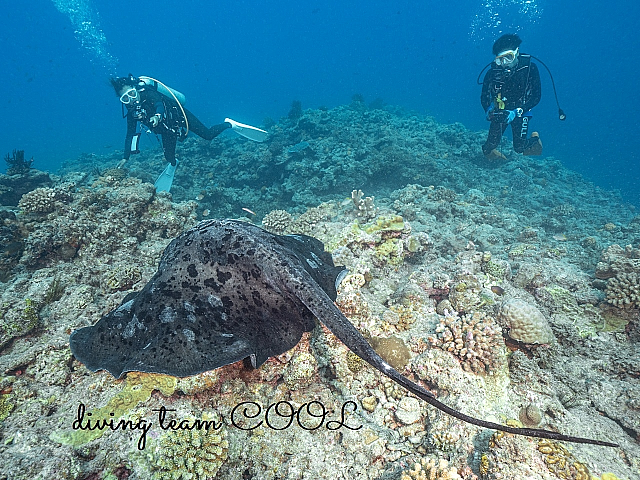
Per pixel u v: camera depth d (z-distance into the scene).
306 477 3.28
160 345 2.97
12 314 4.11
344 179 13.23
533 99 10.11
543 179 16.48
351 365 4.16
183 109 10.45
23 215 6.36
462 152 16.69
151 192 7.25
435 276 5.64
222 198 13.36
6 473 2.71
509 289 5.80
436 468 3.11
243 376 3.79
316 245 4.75
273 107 70.19
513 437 3.14
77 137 68.81
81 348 3.21
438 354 4.13
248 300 3.22
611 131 76.00
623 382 4.16
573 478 2.89
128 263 5.89
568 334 4.94
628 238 9.93
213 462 3.01
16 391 3.46
